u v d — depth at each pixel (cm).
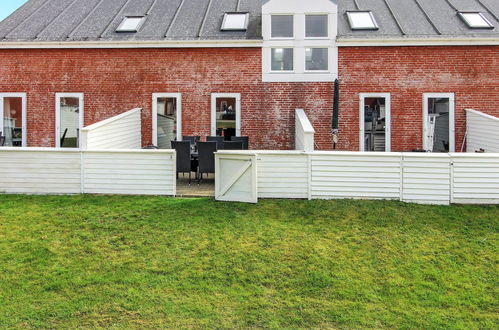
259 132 1416
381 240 715
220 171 902
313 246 688
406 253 676
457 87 1380
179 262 632
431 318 517
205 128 1427
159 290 559
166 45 1412
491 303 554
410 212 829
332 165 892
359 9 1579
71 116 1448
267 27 1402
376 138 1399
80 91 1441
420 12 1550
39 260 632
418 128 1390
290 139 1411
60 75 1445
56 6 1691
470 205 868
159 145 1437
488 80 1374
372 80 1394
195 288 566
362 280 599
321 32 1402
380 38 1373
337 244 698
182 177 1215
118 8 1659
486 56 1374
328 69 1398
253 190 873
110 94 1438
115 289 559
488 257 669
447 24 1453
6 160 945
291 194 902
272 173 903
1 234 716
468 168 869
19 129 1460
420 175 874
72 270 605
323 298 554
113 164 934
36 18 1596
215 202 885
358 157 885
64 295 544
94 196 920
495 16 1487
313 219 795
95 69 1438
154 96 1430
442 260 659
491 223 786
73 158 938
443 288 586
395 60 1388
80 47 1429
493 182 869
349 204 863
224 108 1422
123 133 1282
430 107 1386
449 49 1377
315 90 1402
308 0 1393
